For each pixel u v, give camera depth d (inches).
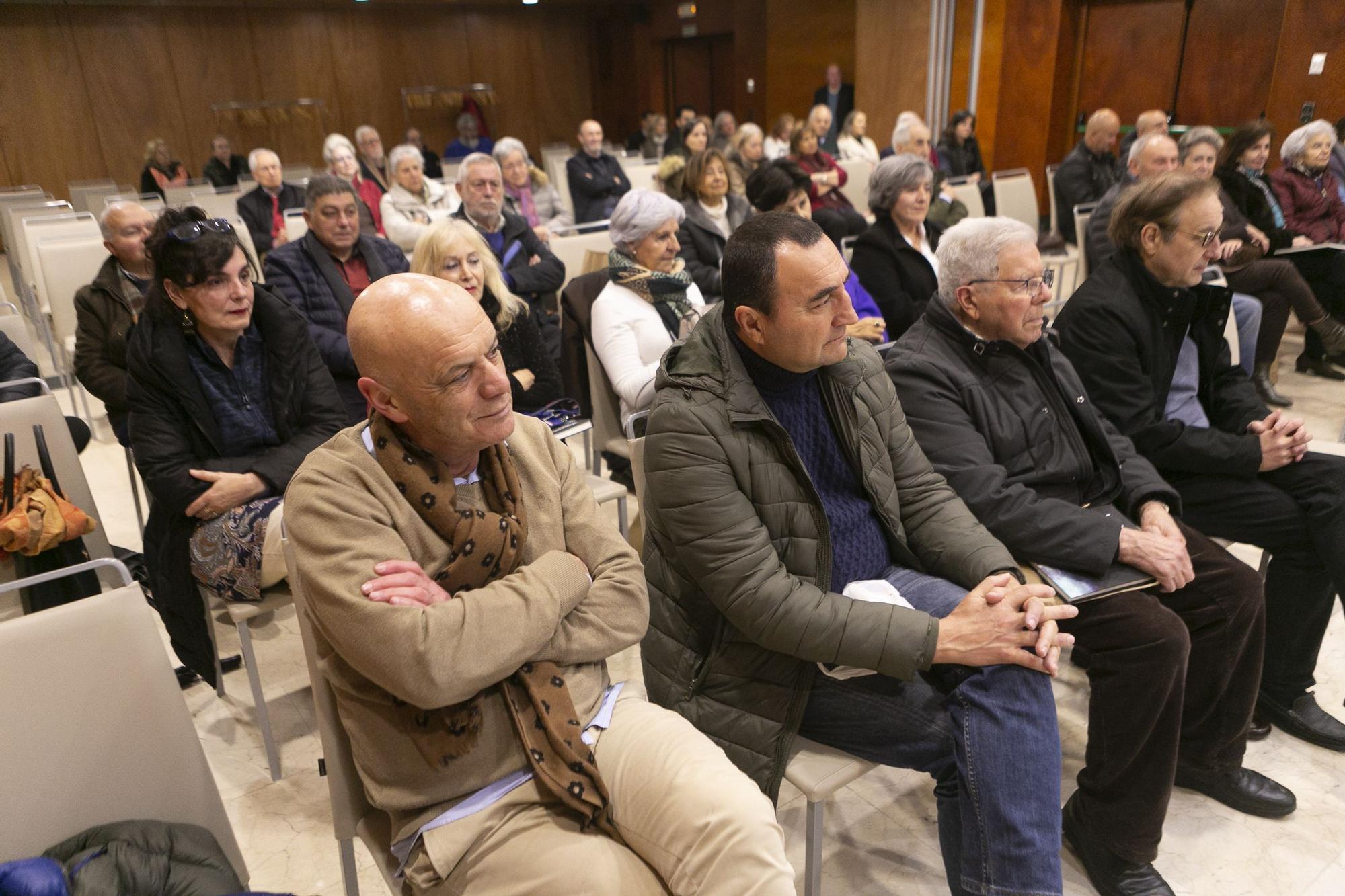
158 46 441.1
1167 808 69.8
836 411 60.4
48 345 162.9
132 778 46.4
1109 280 84.4
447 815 45.4
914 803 75.5
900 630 52.9
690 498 54.9
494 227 146.0
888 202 126.7
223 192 274.2
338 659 45.5
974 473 68.8
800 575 57.6
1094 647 63.4
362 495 44.7
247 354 80.9
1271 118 280.8
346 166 241.0
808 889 58.0
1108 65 322.7
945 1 330.0
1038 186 333.4
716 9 494.3
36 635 43.9
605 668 52.3
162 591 78.8
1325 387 164.7
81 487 79.6
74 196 286.8
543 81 553.9
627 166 295.9
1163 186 80.4
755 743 57.0
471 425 45.2
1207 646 69.5
